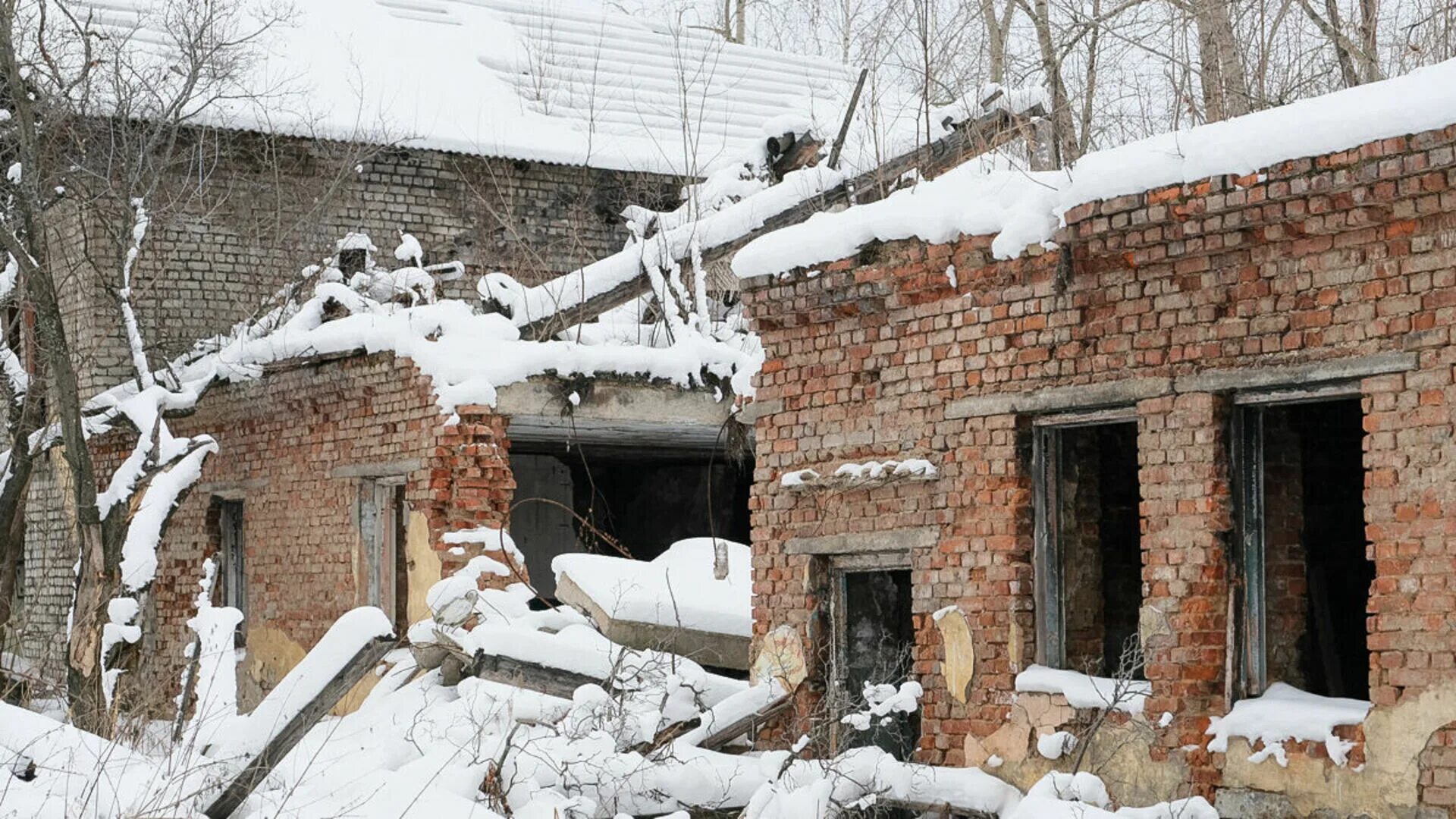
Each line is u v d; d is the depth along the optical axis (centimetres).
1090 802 888
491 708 1058
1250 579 910
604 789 999
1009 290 1016
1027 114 1586
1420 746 795
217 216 2092
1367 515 827
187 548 1905
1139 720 930
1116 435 1073
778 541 1184
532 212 2266
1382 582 817
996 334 1024
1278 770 860
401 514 1614
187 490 1609
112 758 927
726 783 1026
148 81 1891
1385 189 804
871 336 1114
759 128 2444
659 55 2581
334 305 1741
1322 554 995
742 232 1573
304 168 2142
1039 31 1638
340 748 1151
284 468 1734
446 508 1482
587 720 1030
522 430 1616
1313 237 855
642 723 1062
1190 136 897
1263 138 850
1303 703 872
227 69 1930
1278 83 1407
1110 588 1059
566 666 1228
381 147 2098
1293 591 932
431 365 1493
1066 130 1477
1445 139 773
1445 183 784
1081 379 974
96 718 1352
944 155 1614
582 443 1745
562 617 1343
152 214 1769
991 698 1020
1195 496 909
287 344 1644
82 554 1574
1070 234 959
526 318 1558
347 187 2167
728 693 1189
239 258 2100
